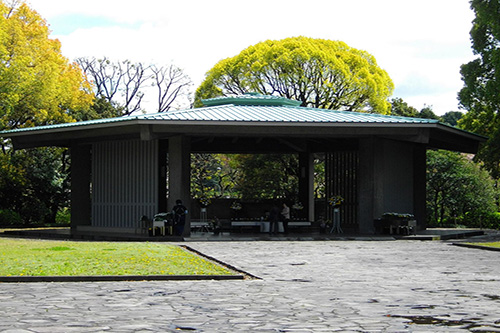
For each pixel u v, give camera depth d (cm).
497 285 1289
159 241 2694
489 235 3334
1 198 4406
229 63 5481
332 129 2886
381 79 5472
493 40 3659
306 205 3788
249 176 4906
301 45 5197
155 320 900
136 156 3133
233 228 3316
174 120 2714
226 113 3002
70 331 820
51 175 4503
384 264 1723
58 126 3020
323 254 2033
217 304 1045
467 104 3788
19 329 831
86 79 5028
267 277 1430
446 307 1013
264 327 850
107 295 1152
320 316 932
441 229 3719
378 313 958
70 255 1792
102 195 3291
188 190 2914
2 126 4125
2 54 3831
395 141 3278
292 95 5291
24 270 1457
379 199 3064
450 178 4328
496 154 3781
